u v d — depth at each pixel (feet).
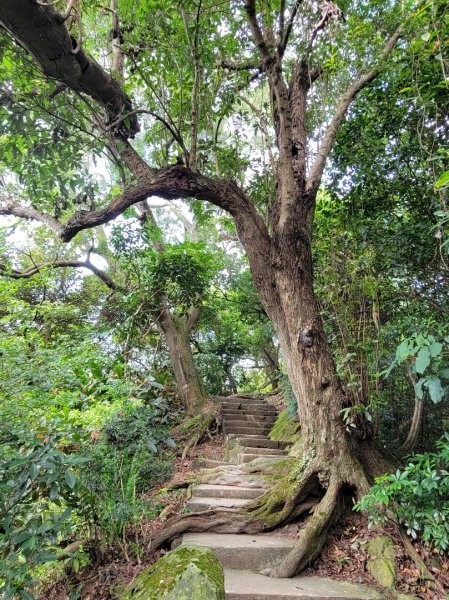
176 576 5.75
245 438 21.21
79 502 10.14
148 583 5.97
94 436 12.27
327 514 11.47
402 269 13.88
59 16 10.23
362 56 15.80
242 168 18.53
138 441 13.25
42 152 15.56
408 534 10.83
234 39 15.33
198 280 25.55
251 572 10.34
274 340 37.55
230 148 18.72
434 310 13.96
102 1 15.67
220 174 17.38
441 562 10.23
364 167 15.72
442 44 10.55
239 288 32.50
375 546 10.82
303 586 9.46
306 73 17.74
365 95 16.87
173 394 28.04
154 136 18.81
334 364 13.64
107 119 14.85
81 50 11.91
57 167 16.52
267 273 14.98
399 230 14.40
